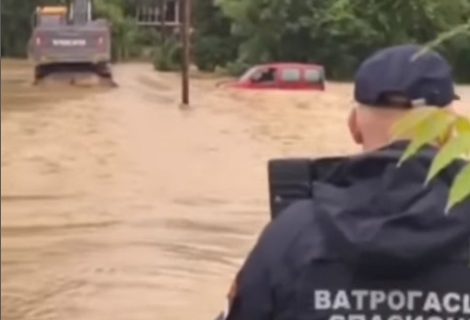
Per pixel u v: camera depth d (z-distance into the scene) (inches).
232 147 1448.1
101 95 2306.8
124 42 4065.0
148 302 655.8
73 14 3048.7
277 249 157.3
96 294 673.6
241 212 959.0
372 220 153.8
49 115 1839.3
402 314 154.3
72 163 1272.1
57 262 755.4
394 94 159.5
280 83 2377.0
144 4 4261.8
